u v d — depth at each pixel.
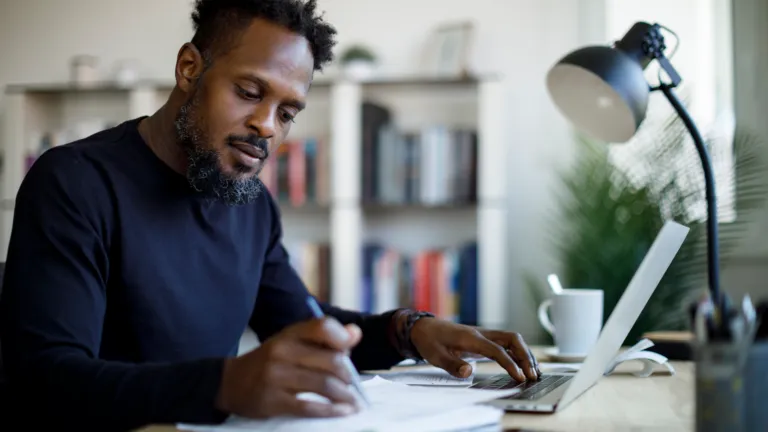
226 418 0.77
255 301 1.44
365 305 3.19
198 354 1.22
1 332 0.96
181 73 1.19
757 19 3.10
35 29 3.64
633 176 2.90
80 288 1.01
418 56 3.38
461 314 3.13
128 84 3.37
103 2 3.60
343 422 0.75
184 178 1.21
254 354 0.77
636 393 1.01
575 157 3.09
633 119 1.37
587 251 2.83
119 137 1.21
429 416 0.76
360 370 1.28
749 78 3.10
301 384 0.75
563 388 1.00
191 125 1.16
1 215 3.36
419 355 1.21
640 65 1.38
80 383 0.81
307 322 0.77
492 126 3.08
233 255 1.29
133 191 1.16
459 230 3.38
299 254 3.25
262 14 1.15
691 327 0.64
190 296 1.21
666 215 2.79
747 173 2.87
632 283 0.94
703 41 3.20
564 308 1.40
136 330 1.16
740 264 3.05
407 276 3.18
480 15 3.36
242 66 1.14
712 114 3.15
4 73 3.64
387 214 3.42
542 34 3.32
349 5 3.43
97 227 1.11
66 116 3.57
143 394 0.78
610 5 3.26
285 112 1.19
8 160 3.35
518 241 3.31
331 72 3.42
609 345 0.95
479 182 3.13
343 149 3.18
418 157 3.19
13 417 0.98
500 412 0.80
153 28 3.56
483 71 3.35
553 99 1.48
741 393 0.62
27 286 0.98
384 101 3.42
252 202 1.35
